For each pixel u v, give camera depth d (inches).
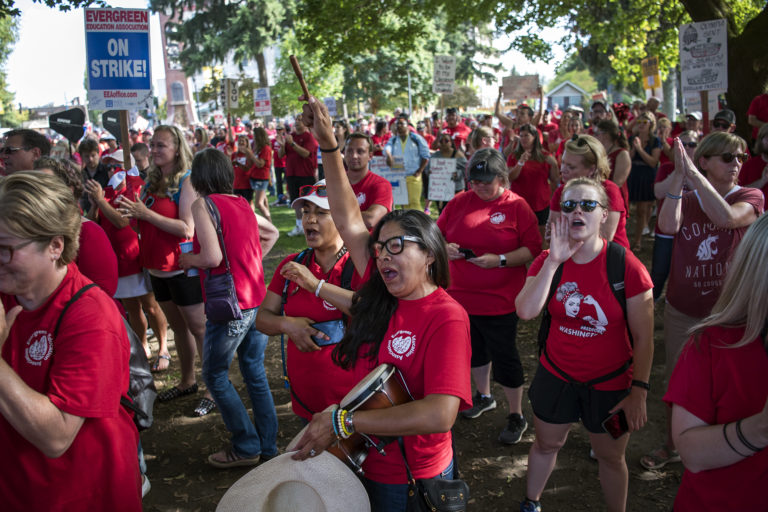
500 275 161.8
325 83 1337.4
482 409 183.0
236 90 591.2
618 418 110.6
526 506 129.8
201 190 148.0
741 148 130.3
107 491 75.7
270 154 467.2
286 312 115.4
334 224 109.3
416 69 1699.1
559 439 122.1
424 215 85.3
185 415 188.1
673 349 140.5
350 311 91.5
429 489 81.7
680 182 132.1
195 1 1736.0
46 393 73.7
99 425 74.4
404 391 79.8
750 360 64.7
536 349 228.2
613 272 110.4
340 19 436.5
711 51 267.0
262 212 471.5
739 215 124.5
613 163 224.7
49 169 134.0
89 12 208.5
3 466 74.9
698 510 68.2
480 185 161.9
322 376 110.4
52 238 73.2
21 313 75.8
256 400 157.6
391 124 583.2
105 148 605.0
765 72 313.3
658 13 483.2
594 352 113.3
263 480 76.6
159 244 183.2
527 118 387.2
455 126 458.3
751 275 63.4
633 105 594.2
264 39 1579.7
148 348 229.0
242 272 144.6
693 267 133.4
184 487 151.2
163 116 2071.9
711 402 67.0
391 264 81.9
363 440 80.5
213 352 147.6
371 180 193.6
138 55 213.0
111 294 137.9
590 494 142.6
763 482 63.4
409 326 82.3
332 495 75.1
